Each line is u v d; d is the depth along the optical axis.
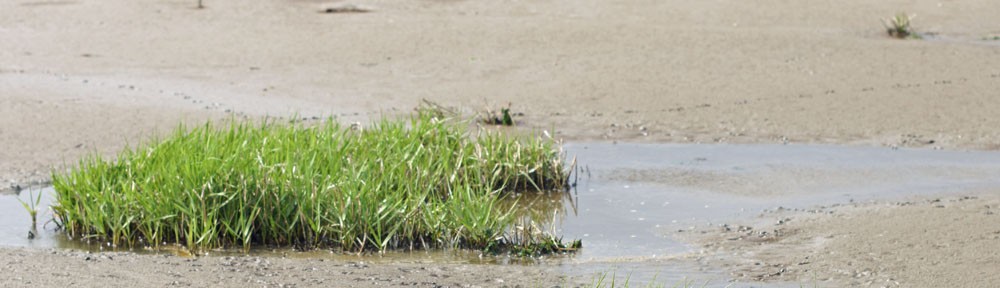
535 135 37.94
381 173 27.22
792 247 23.83
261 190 24.77
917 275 21.22
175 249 24.00
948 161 33.78
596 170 32.72
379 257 23.38
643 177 31.75
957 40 59.59
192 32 60.28
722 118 40.69
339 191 24.88
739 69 49.66
